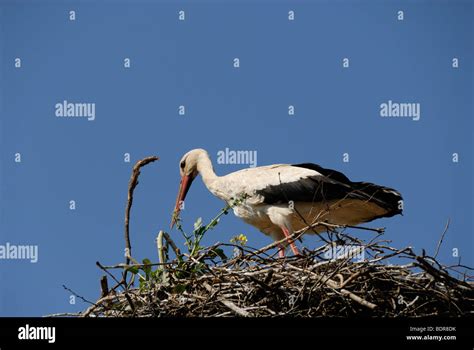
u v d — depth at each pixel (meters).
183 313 11.48
